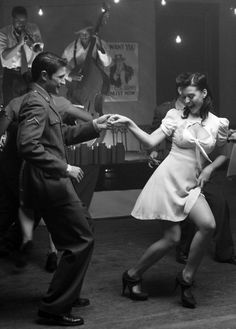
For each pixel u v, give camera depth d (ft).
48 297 11.71
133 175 22.25
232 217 21.65
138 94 29.07
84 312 12.60
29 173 11.51
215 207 15.87
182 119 12.84
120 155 18.29
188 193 12.56
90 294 13.75
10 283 14.53
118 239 18.81
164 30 29.91
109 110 28.27
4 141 15.51
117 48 28.40
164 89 30.09
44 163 10.97
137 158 22.71
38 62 11.53
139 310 12.71
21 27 23.99
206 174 12.83
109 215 21.74
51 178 11.31
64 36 26.66
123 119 12.34
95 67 26.55
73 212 11.39
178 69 30.45
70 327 11.75
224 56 31.58
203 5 30.66
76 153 17.21
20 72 23.94
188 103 12.65
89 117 14.11
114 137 25.66
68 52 26.13
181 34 30.37
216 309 12.77
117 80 28.43
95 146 17.92
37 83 11.62
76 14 26.78
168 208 12.48
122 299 13.42
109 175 21.98
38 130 11.01
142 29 28.94
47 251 17.42
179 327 11.74
